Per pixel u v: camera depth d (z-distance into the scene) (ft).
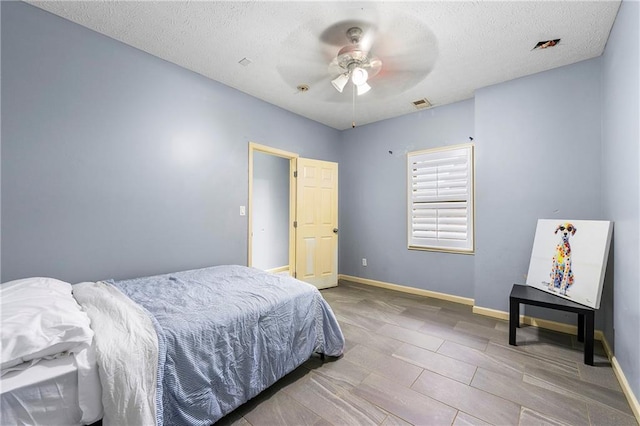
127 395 3.54
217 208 10.00
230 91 10.37
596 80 8.17
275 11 6.40
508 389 5.81
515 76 9.32
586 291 7.13
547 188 8.91
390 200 13.89
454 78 9.49
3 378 3.06
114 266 7.57
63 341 3.44
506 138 9.62
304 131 13.64
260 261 16.12
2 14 5.94
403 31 7.00
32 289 4.64
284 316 6.10
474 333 8.53
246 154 10.98
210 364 4.68
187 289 6.56
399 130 13.52
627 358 5.68
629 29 5.50
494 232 9.88
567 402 5.39
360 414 5.10
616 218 6.69
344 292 13.21
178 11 6.42
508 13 6.32
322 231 14.20
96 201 7.24
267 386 5.60
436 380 6.14
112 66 7.47
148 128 8.20
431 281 12.48
